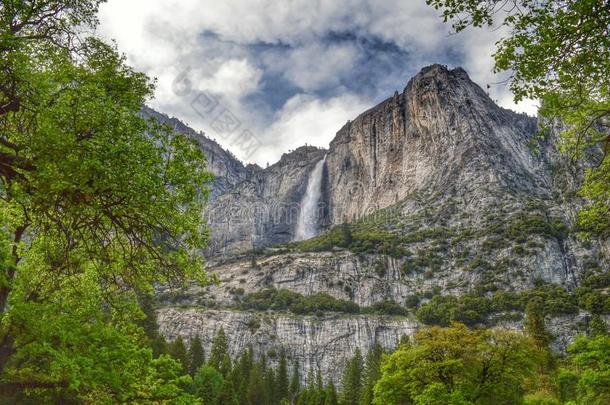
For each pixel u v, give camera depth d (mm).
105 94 10641
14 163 10555
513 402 36594
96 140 10297
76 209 10984
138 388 21594
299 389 100875
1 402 20828
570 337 102062
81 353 16297
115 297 17750
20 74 10352
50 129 9742
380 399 37469
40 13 12195
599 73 11266
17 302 15594
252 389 83000
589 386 26031
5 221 15328
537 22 10461
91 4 12883
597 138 14414
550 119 13016
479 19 10742
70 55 12609
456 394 32469
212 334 122000
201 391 59969
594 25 10086
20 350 15922
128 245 12828
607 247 124688
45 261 16203
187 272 12977
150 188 10656
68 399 20016
